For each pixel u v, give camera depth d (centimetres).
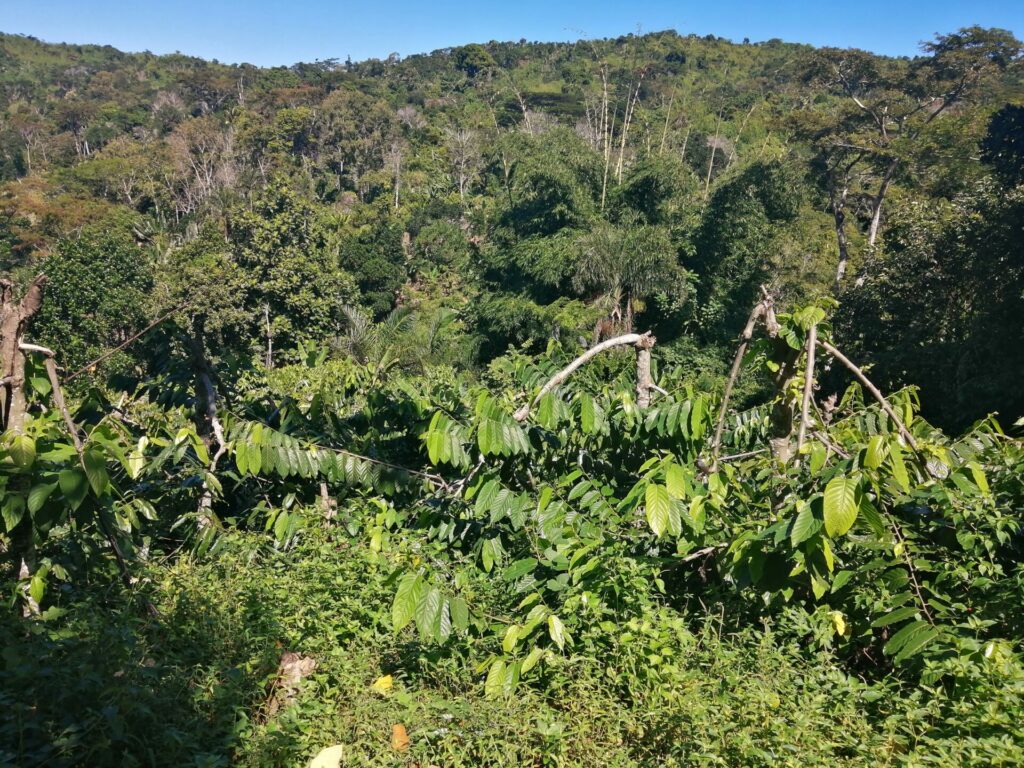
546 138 2628
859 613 345
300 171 5900
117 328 2841
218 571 436
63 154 7669
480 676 335
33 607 356
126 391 562
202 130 6425
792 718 275
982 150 2088
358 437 523
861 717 284
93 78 10800
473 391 513
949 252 1880
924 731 269
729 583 379
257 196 3588
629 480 478
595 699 301
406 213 4731
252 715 305
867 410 450
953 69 3278
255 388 629
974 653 284
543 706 304
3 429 346
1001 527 346
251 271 2973
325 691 322
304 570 419
